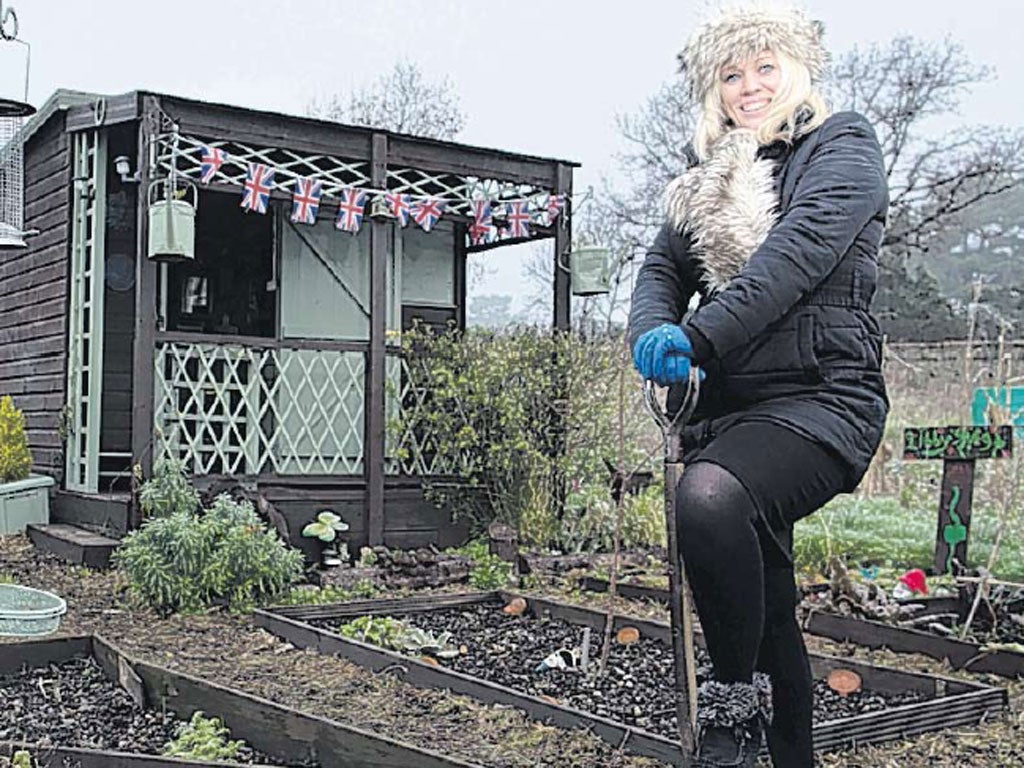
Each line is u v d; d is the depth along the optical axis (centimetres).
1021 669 506
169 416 849
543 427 874
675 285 263
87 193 934
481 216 922
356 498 857
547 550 840
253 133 812
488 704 441
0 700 438
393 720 421
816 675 488
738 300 218
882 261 2500
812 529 880
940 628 587
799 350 232
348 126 848
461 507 891
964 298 2727
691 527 212
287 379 900
